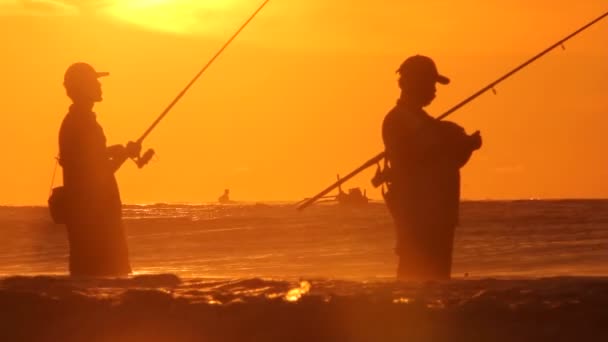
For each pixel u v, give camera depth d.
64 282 19.00
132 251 64.69
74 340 14.90
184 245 67.75
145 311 15.48
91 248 30.45
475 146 24.59
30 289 17.48
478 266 49.41
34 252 65.19
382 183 24.91
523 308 14.29
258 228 76.81
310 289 16.70
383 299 15.07
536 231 73.06
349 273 44.69
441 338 13.39
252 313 14.91
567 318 13.91
